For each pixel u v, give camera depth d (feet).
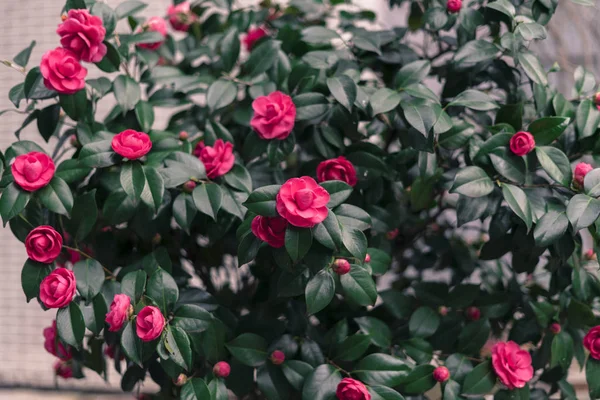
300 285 2.19
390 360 2.27
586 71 2.71
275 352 2.31
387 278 3.68
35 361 4.94
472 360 2.50
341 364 2.37
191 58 3.27
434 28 2.66
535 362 2.58
